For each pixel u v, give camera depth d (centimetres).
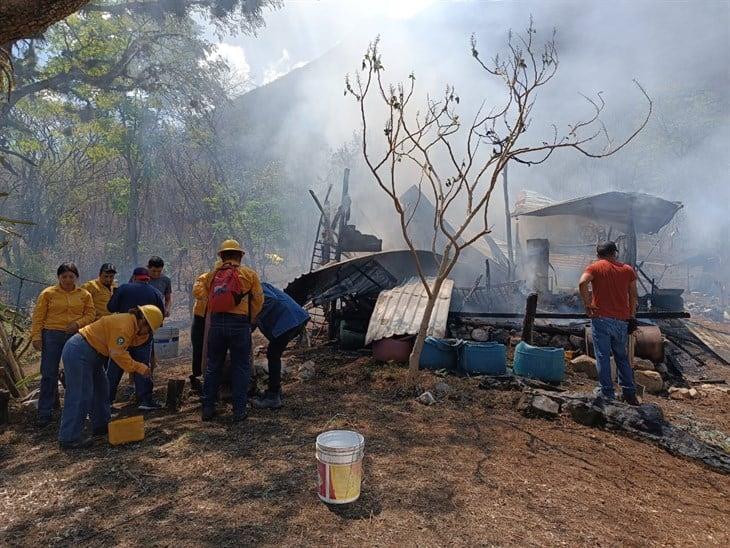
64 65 1614
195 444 385
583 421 472
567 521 285
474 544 252
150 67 1839
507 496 311
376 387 555
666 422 468
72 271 492
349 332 788
